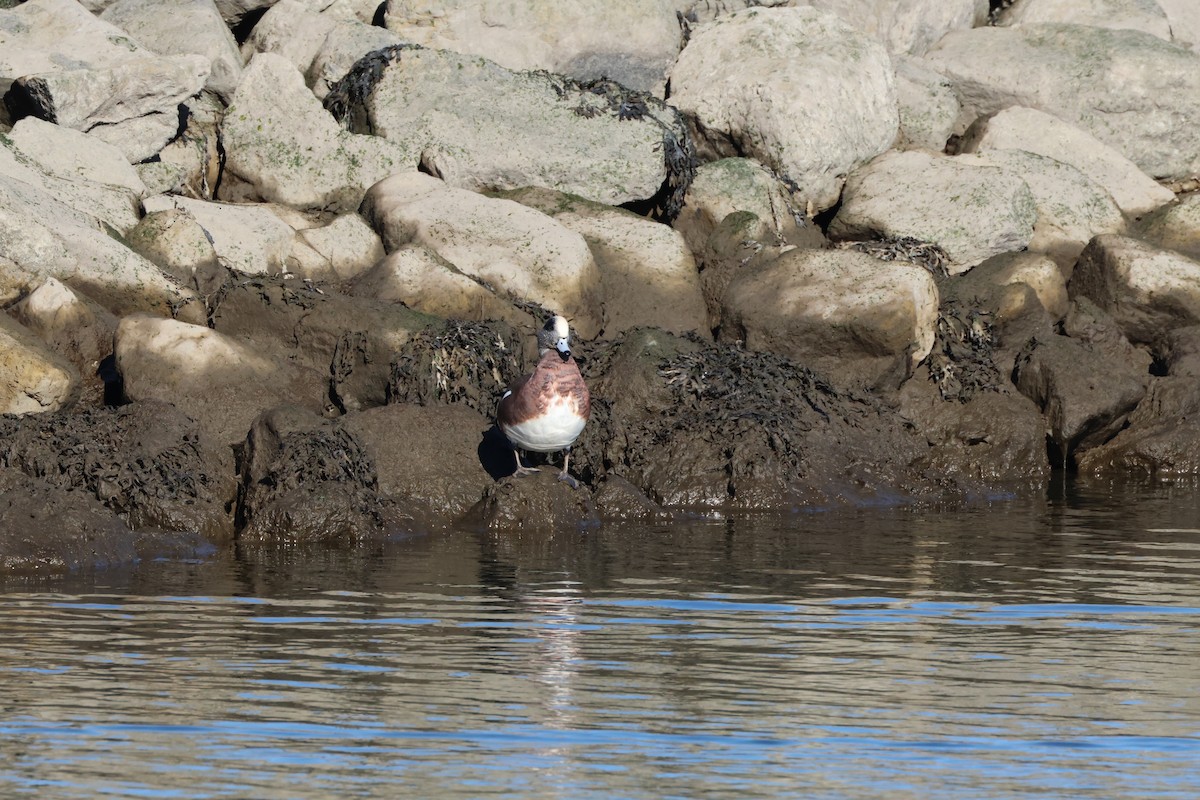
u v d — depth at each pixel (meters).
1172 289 35.53
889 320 31.56
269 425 25.27
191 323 30.00
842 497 27.66
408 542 23.84
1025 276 35.94
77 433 24.75
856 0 45.91
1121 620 18.28
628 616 18.30
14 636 17.02
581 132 37.47
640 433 28.22
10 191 29.77
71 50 36.06
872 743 13.52
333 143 36.81
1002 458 31.11
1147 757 13.23
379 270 32.12
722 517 26.31
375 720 14.01
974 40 45.16
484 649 16.58
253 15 42.22
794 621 18.09
